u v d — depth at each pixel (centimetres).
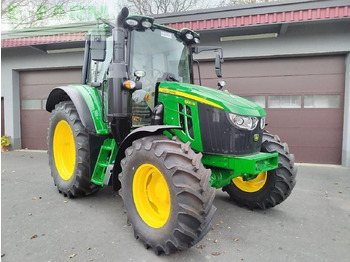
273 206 359
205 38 670
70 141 423
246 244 275
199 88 318
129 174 278
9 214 342
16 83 863
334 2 542
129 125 324
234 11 594
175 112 312
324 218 343
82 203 383
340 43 596
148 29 349
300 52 619
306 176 540
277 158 312
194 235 229
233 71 680
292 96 652
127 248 264
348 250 265
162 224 257
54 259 243
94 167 361
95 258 246
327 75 632
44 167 613
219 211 365
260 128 307
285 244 276
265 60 661
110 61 355
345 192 444
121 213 349
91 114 366
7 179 507
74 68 814
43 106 858
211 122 289
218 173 303
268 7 572
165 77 352
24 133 885
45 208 362
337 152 639
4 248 261
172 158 242
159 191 271
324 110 639
